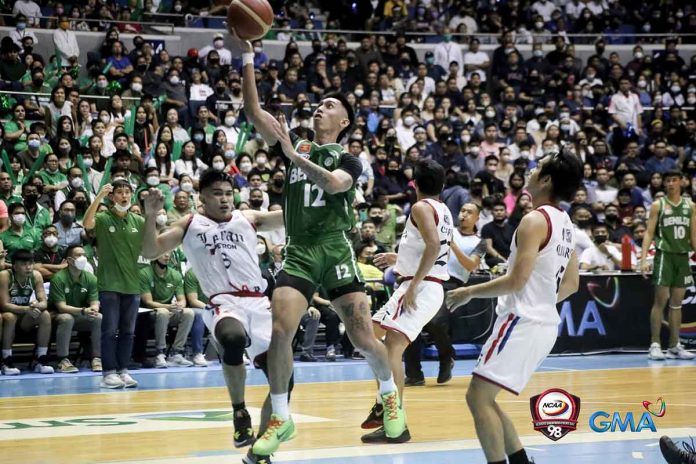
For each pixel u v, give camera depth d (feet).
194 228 19.52
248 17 18.74
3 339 39.50
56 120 53.67
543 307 16.26
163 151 50.62
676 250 44.50
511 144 63.77
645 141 68.74
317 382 36.17
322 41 75.41
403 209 55.52
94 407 29.22
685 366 41.75
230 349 18.47
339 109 20.29
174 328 44.21
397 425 21.36
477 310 44.55
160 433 23.84
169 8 72.84
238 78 61.77
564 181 16.55
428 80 69.15
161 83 60.54
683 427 24.66
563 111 67.41
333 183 18.51
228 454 20.67
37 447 21.88
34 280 40.27
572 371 39.50
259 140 56.59
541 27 80.02
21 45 63.52
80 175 46.78
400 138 61.98
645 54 80.33
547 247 16.22
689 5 85.20
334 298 19.86
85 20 65.87
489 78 76.18
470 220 36.42
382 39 72.18
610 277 47.09
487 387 16.11
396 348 24.34
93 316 40.06
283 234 47.98
